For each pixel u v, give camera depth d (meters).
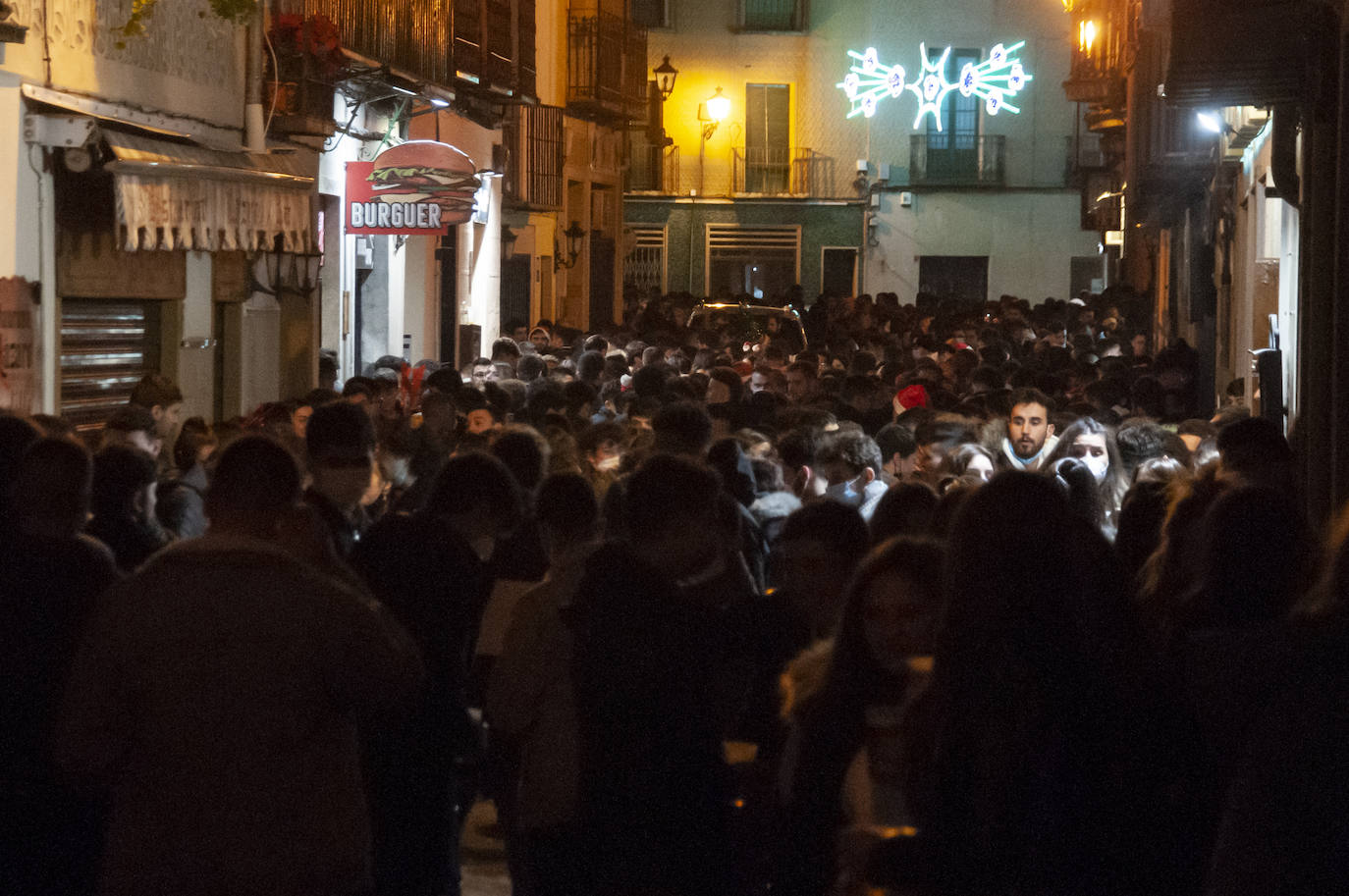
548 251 40.75
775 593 7.06
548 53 39.31
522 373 20.95
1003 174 61.41
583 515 7.23
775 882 4.95
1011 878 4.41
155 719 5.38
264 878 5.32
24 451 6.75
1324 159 13.96
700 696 6.04
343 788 5.54
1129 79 34.97
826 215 62.19
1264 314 21.80
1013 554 4.59
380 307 27.16
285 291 21.95
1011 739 4.45
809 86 61.88
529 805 6.25
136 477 8.19
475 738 7.37
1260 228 23.66
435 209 23.80
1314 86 13.53
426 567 7.29
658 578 6.12
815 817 4.80
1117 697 4.56
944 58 61.38
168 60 17.69
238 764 5.34
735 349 30.11
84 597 6.48
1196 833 4.50
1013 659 4.50
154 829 5.34
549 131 38.19
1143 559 8.53
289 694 5.40
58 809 6.45
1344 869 3.63
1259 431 8.16
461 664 7.30
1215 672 4.16
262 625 5.41
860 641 4.86
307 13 22.08
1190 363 21.22
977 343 32.47
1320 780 3.68
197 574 5.45
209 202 16.17
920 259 62.00
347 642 5.50
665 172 62.38
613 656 5.99
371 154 25.92
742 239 62.41
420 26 26.02
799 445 11.64
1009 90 61.28
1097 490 10.58
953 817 4.46
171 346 18.11
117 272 16.59
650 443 12.25
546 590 6.47
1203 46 13.53
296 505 6.54
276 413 12.98
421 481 12.45
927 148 61.62
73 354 16.09
